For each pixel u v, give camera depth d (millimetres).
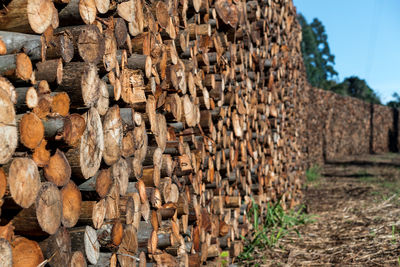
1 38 1333
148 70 2082
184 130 2777
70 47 1541
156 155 2256
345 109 16250
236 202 3721
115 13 1892
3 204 1236
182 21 2713
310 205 6418
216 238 3305
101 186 1694
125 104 2035
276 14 5230
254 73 4316
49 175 1400
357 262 3627
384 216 5164
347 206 6066
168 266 2357
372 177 9789
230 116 3619
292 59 6469
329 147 14383
